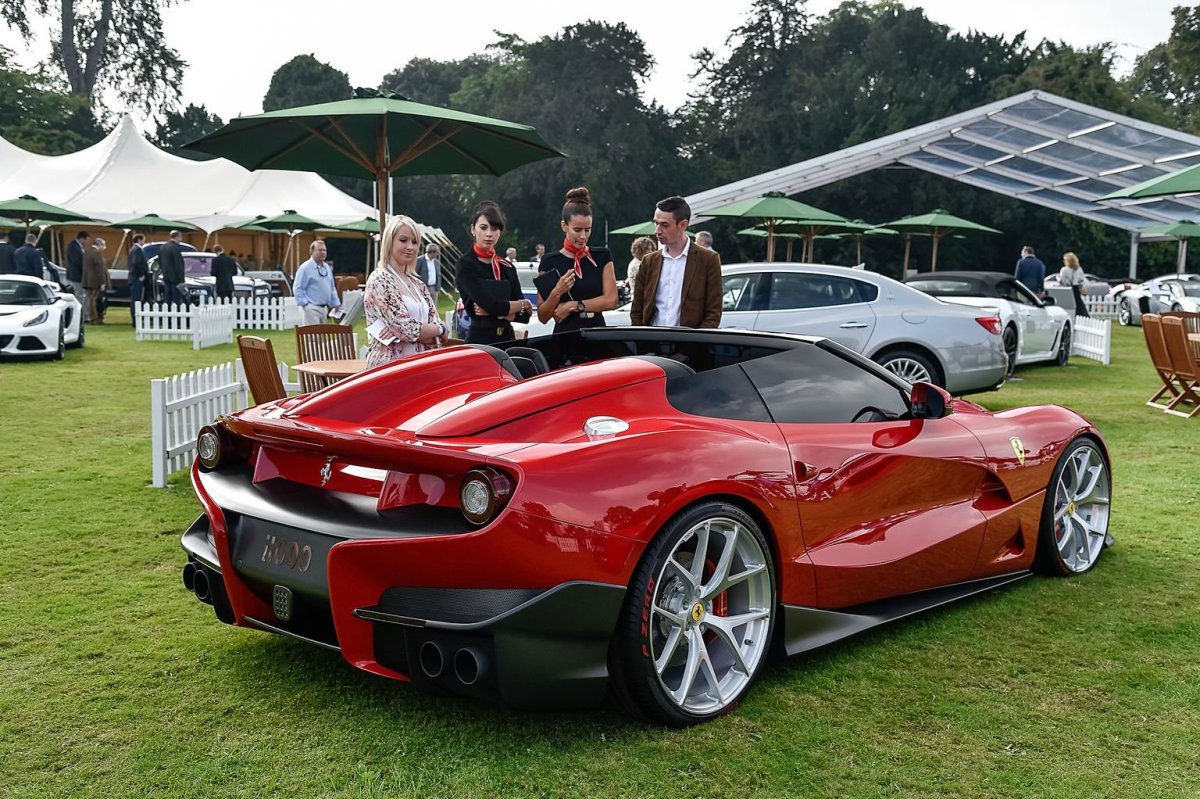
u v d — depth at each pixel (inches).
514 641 107.3
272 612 128.0
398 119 322.7
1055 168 1091.3
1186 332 367.6
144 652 142.5
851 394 152.3
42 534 205.2
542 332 390.6
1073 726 120.6
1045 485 173.3
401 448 111.2
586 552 109.0
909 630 152.6
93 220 1045.8
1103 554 193.2
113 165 1165.1
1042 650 144.6
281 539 121.0
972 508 161.8
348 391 134.6
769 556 129.2
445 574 107.9
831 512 137.6
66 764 110.6
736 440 127.8
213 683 131.8
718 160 2145.7
